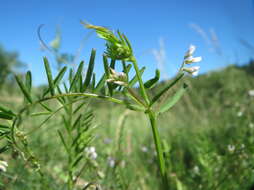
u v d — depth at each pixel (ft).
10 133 0.22
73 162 0.28
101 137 0.53
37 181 0.30
